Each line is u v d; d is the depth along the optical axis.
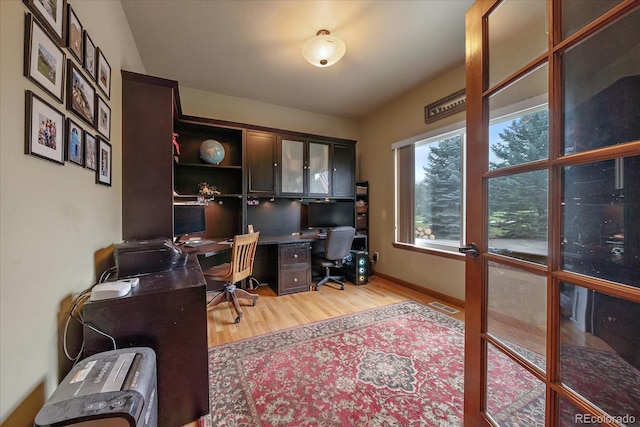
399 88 3.17
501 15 1.00
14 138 0.72
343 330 2.18
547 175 0.81
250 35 2.15
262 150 3.25
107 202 1.50
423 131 3.13
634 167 0.60
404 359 1.76
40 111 0.83
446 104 2.83
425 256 3.12
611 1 0.65
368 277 3.67
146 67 2.64
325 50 2.12
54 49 0.92
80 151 1.13
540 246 0.85
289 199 3.76
